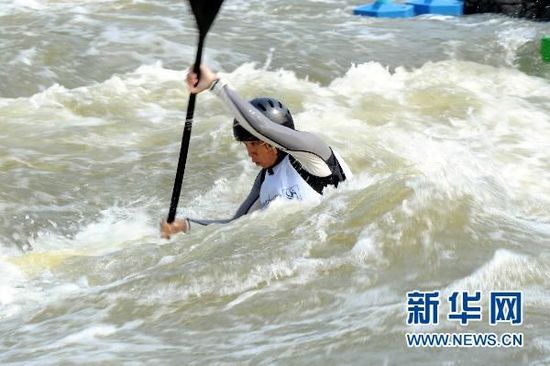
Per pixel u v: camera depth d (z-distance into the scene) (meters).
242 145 22.36
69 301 13.11
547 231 13.89
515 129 25.06
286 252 13.27
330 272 12.76
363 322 11.27
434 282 12.26
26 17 34.59
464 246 13.11
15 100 26.72
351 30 35.12
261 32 33.78
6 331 12.34
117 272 14.35
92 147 22.62
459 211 13.87
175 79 28.34
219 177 20.61
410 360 10.17
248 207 15.73
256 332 11.38
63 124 24.64
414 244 13.16
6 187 19.88
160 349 11.12
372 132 23.34
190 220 15.41
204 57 30.52
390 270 12.66
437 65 30.83
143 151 22.38
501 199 15.69
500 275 12.35
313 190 15.09
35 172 20.81
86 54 30.11
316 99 27.08
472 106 26.70
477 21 37.19
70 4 38.28
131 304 12.65
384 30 35.22
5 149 22.31
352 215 13.94
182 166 14.84
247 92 27.61
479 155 22.34
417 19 37.78
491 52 32.62
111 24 33.59
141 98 26.70
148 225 18.23
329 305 11.93
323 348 10.66
